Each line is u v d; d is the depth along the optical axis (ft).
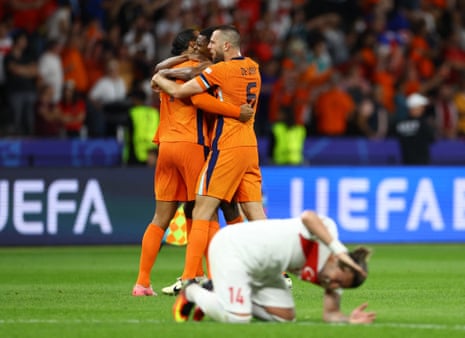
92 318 77.56
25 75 188.03
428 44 232.12
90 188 163.94
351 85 205.98
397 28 232.12
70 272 123.24
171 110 94.38
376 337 66.23
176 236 104.01
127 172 165.07
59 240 162.81
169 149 94.02
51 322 74.64
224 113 89.56
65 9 204.54
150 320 75.51
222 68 89.45
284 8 231.30
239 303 69.31
